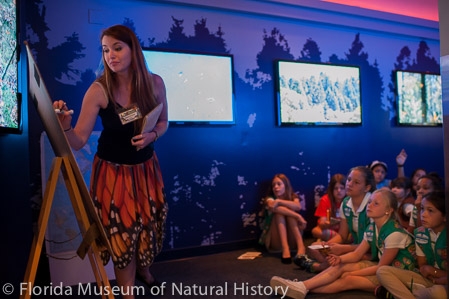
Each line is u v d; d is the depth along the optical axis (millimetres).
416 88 4953
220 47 3803
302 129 4242
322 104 4293
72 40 3246
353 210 2924
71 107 3230
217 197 3771
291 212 3514
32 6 3109
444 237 2188
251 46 3957
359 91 4531
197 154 3695
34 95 1814
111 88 2010
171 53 3551
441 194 2240
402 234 2400
